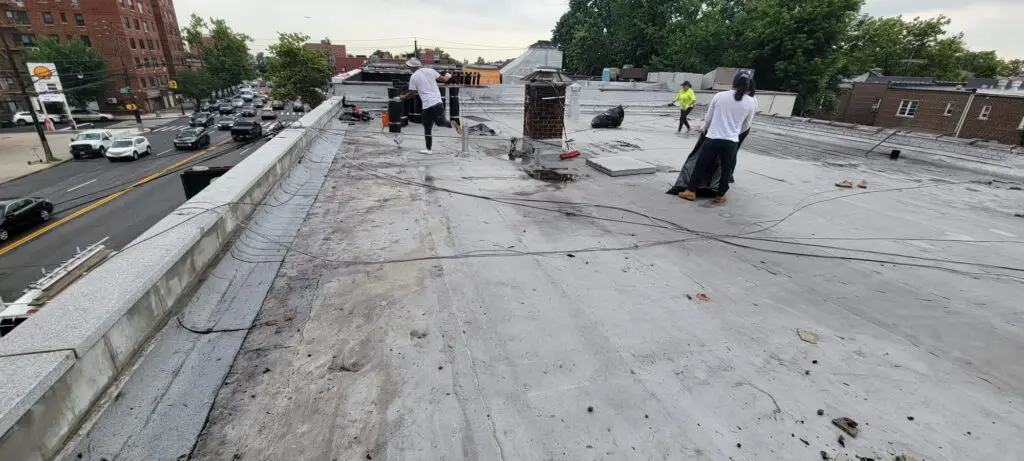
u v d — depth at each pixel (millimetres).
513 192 5570
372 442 1917
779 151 8977
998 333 2816
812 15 26500
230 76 72750
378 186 5613
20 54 49281
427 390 2227
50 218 17672
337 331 2686
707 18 34812
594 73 46312
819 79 27250
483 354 2514
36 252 14906
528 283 3324
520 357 2498
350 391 2207
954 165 8016
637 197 5559
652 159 7766
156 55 59281
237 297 3006
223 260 3301
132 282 2285
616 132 11031
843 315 3020
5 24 48469
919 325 2902
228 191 3848
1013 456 1893
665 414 2121
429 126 7215
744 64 30000
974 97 28188
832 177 6840
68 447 1747
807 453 1910
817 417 2119
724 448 1936
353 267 3488
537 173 6500
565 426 2031
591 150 8477
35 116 27094
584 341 2660
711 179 5543
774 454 1906
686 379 2363
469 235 4164
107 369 2025
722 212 5098
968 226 4750
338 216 4574
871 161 8195
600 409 2141
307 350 2510
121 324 2137
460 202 5094
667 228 4547
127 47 52344
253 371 2330
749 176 6789
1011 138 26578
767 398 2236
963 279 3547
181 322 2596
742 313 3023
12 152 31219
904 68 53125
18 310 5789
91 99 48688
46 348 1760
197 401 2104
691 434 2008
